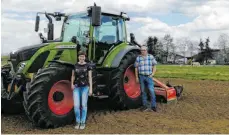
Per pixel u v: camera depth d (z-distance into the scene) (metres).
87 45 7.92
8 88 7.14
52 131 6.30
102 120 7.19
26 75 7.03
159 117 7.50
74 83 6.62
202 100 9.75
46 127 6.52
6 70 7.35
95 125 6.77
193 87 13.14
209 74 22.33
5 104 7.49
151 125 6.72
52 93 6.60
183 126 6.66
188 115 7.73
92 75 7.56
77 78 6.60
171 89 9.14
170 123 6.91
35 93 6.34
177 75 20.72
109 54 8.30
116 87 8.09
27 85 6.62
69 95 6.95
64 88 6.87
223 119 7.37
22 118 7.42
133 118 7.37
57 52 7.30
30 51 7.15
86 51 7.91
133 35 9.40
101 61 8.22
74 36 8.15
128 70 8.55
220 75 21.16
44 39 8.59
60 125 6.70
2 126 6.64
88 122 7.03
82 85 6.60
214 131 6.25
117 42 8.69
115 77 8.10
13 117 7.51
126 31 9.06
